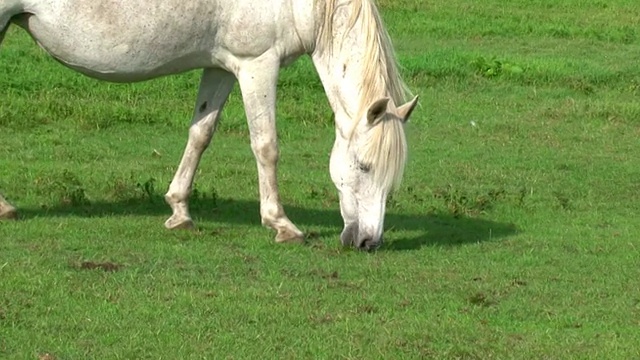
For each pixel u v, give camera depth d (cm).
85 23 1117
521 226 1332
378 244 1139
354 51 1131
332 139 1750
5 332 903
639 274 1152
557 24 2723
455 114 1923
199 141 1210
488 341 946
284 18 1147
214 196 1341
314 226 1284
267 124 1173
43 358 859
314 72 2067
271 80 1165
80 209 1280
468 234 1284
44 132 1658
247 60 1159
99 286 1014
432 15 2714
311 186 1464
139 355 876
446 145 1730
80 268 1061
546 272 1147
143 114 1758
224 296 1009
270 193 1192
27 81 1873
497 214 1382
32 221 1198
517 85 2148
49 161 1516
